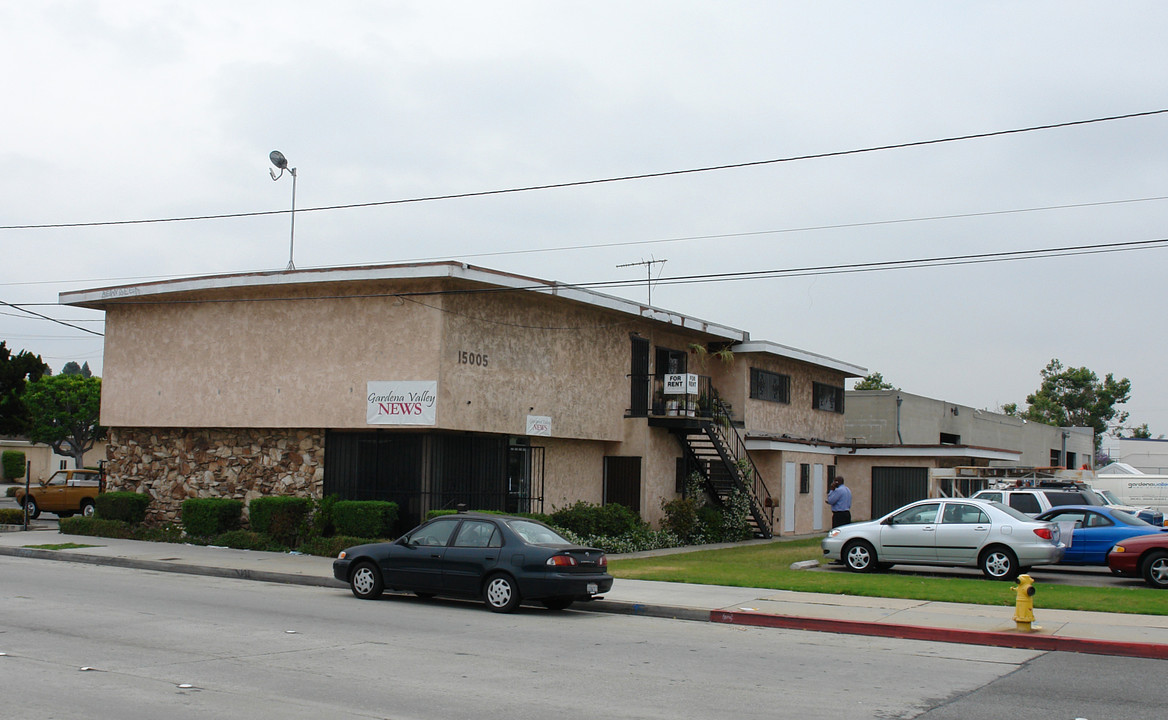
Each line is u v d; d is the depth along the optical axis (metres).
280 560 22.39
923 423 48.41
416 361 23.89
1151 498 37.09
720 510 32.91
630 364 31.55
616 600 16.70
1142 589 18.61
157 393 27.50
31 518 34.72
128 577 19.48
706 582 19.16
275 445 26.23
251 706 8.79
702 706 9.22
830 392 43.56
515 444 27.55
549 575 15.48
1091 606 16.09
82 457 62.75
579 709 8.97
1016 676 11.23
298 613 14.97
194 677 9.96
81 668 10.24
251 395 26.05
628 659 11.71
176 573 21.08
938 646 13.47
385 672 10.48
